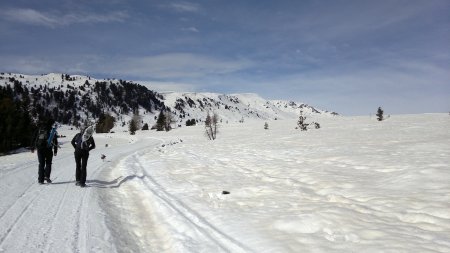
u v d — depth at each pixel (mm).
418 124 41188
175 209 7715
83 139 10078
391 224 6105
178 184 10734
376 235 5578
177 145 32281
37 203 7809
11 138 32125
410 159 13570
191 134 71875
